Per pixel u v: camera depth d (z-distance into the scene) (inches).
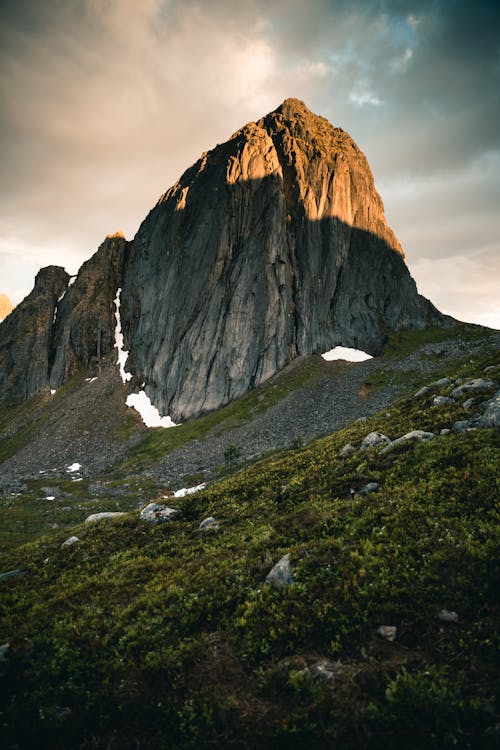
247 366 5374.0
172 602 592.4
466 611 424.8
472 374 1438.2
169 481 3245.6
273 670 415.2
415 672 373.7
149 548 903.7
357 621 453.7
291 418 4077.3
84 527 1174.3
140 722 396.8
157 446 4365.2
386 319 5999.0
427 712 335.9
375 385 4343.0
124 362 6181.1
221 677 428.8
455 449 807.1
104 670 473.1
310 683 389.7
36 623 619.5
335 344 5693.9
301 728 346.3
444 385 1515.7
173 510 1107.3
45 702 439.2
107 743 380.8
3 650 524.1
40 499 2933.1
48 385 6304.1
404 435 1027.9
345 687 376.2
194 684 426.3
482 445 780.0
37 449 4633.4
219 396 5280.5
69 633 561.9
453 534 540.7
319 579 535.8
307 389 4648.1
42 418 5408.5
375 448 1018.1
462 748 312.2
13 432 5374.0
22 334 6806.1
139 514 1157.1
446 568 485.7
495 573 451.8
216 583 610.5
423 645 402.9
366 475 881.5
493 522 541.3
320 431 3454.7
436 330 5885.8
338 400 4200.3
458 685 352.2
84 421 5108.3
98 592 699.4
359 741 331.3
